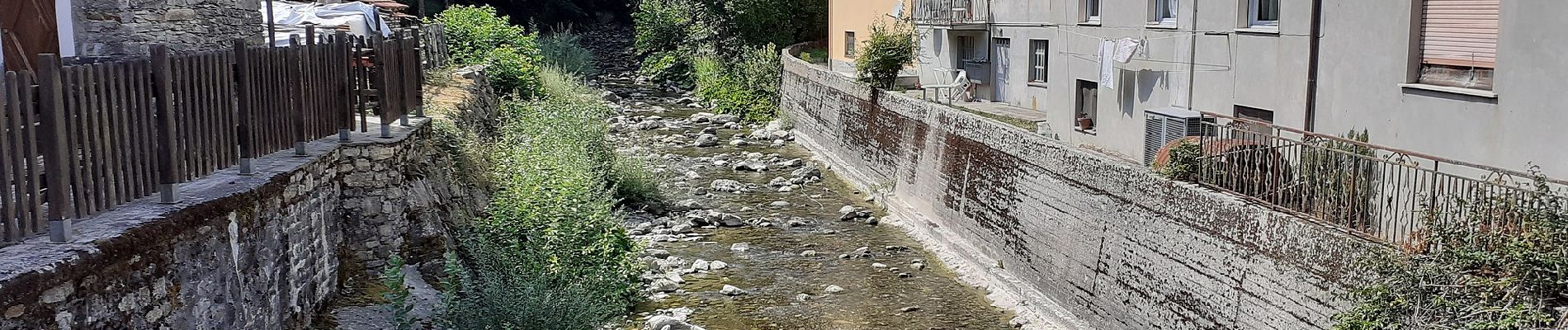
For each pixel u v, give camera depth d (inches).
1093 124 869.2
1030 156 704.4
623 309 599.2
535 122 952.9
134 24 550.3
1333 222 467.2
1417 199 484.4
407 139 542.9
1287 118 612.4
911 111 982.4
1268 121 633.6
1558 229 373.7
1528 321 359.6
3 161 279.1
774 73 1625.2
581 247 582.2
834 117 1269.7
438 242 532.7
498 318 465.4
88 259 276.8
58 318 264.1
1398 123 524.1
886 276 748.0
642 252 767.7
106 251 285.4
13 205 284.5
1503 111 461.1
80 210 306.2
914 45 1296.8
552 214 583.8
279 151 461.4
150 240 307.1
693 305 667.4
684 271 745.6
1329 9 570.6
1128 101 788.0
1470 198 413.7
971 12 1309.1
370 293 485.1
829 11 1790.1
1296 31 599.2
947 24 1338.6
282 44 892.0
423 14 1605.6
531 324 471.2
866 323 642.2
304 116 462.0
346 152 499.5
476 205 629.3
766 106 1601.9
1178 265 540.4
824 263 777.6
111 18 542.3
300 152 459.5
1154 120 694.5
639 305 656.4
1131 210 583.2
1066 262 648.4
